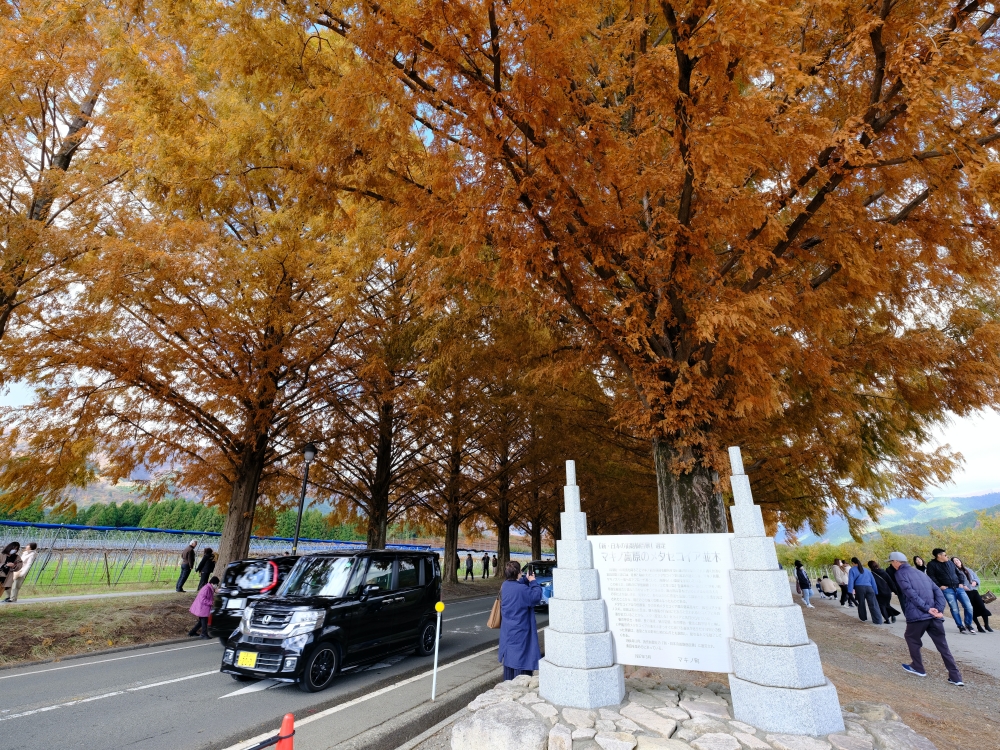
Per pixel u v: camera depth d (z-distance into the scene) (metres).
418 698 6.34
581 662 4.42
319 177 5.61
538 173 4.75
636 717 4.03
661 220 4.62
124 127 9.58
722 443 6.12
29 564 11.73
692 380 5.38
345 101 4.59
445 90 4.54
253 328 11.30
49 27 6.65
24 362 9.12
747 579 4.20
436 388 12.31
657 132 4.48
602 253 5.40
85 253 8.91
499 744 3.80
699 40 3.79
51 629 9.08
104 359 10.09
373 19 4.24
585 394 10.83
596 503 20.28
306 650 6.64
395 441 18.34
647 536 4.73
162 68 7.99
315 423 14.78
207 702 6.23
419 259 6.07
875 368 6.10
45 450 9.99
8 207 9.00
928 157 4.53
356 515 18.45
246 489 13.08
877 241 5.15
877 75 4.39
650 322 5.80
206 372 11.81
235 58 5.24
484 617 14.30
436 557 9.81
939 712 5.78
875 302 6.18
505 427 19.72
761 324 4.53
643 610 4.60
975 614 12.80
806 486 9.27
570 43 4.28
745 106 3.90
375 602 7.92
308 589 7.83
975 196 4.49
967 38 3.80
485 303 8.00
